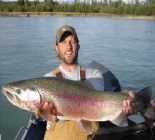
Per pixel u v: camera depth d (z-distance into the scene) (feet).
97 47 74.64
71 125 13.07
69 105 11.18
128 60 58.59
